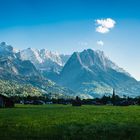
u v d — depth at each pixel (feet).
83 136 93.71
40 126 128.47
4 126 128.36
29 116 203.31
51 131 108.17
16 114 231.09
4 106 440.04
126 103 641.81
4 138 89.10
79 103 593.83
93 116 201.05
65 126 128.06
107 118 179.22
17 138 89.51
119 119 170.40
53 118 181.06
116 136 93.81
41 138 90.22
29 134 98.68
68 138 89.92
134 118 179.11
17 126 128.36
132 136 92.63
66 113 245.65
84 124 137.39
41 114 229.66
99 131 107.45
